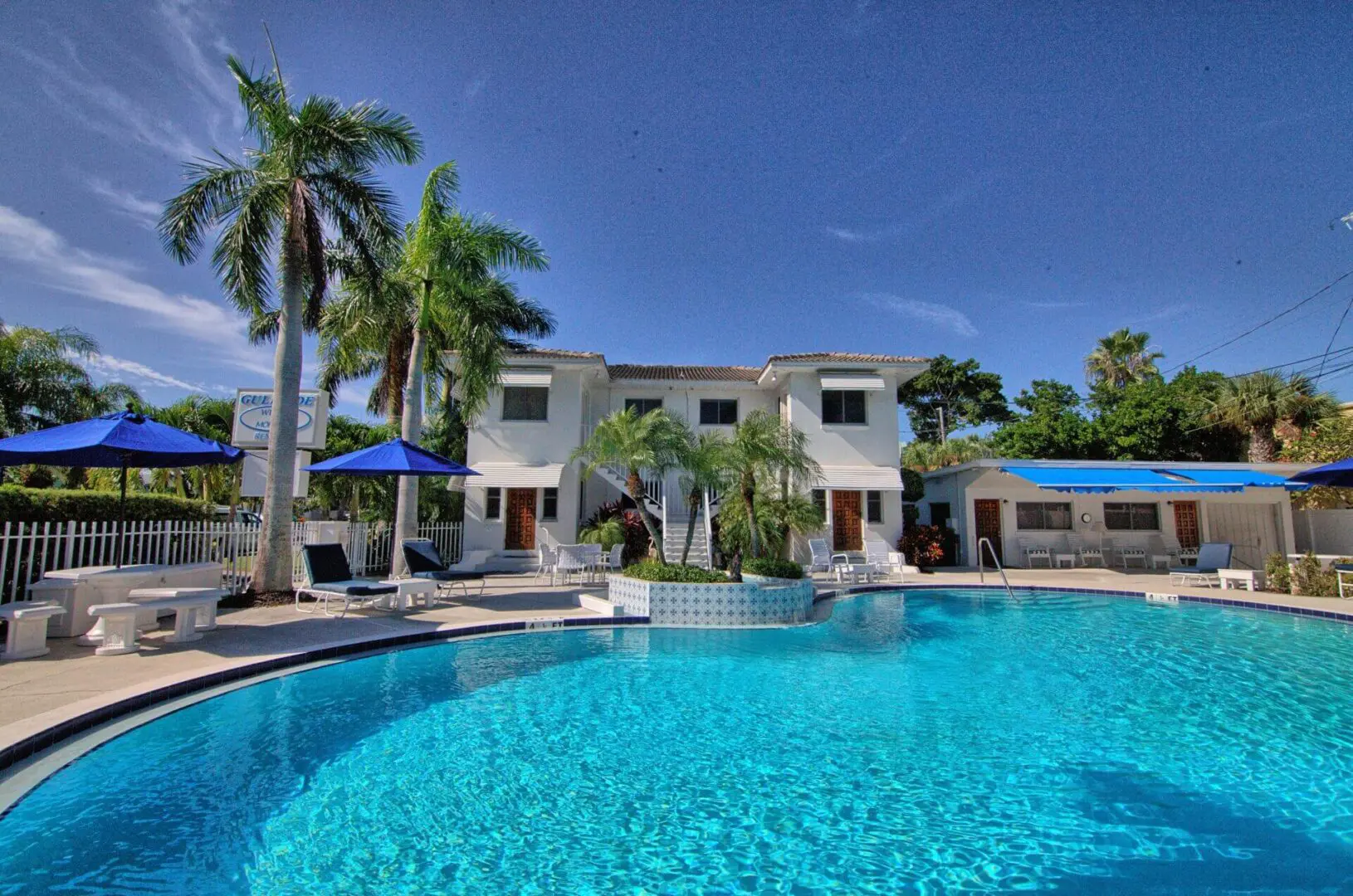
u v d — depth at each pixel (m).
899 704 8.05
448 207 19.08
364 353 24.72
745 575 16.53
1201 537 26.20
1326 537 25.55
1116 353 47.66
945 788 5.58
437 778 5.64
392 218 15.38
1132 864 4.36
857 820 4.99
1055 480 22.62
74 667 7.94
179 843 4.41
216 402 26.39
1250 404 30.95
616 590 14.31
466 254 18.72
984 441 44.38
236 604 13.11
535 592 16.70
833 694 8.51
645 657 10.41
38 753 5.52
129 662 8.28
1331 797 5.43
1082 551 25.88
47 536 9.95
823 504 24.45
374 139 15.02
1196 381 38.53
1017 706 8.02
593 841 4.61
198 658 8.60
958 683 9.09
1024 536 26.02
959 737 6.89
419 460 13.81
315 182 14.86
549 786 5.53
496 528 24.05
